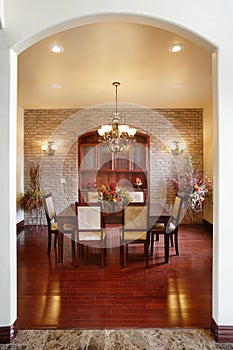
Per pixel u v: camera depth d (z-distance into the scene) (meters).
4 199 2.01
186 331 2.13
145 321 2.26
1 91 2.01
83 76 3.79
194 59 3.21
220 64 2.02
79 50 2.95
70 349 1.92
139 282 3.00
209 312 2.41
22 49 2.09
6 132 2.01
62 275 3.19
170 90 4.50
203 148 5.90
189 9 2.01
